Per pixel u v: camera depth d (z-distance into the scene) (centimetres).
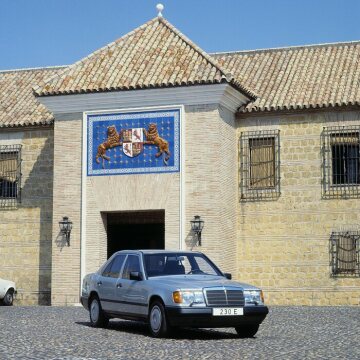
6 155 3034
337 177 2747
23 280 2964
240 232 2802
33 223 2978
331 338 1505
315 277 2727
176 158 2647
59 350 1307
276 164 2784
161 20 2984
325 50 3077
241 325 1518
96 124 2738
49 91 2722
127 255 1708
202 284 1518
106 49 2878
